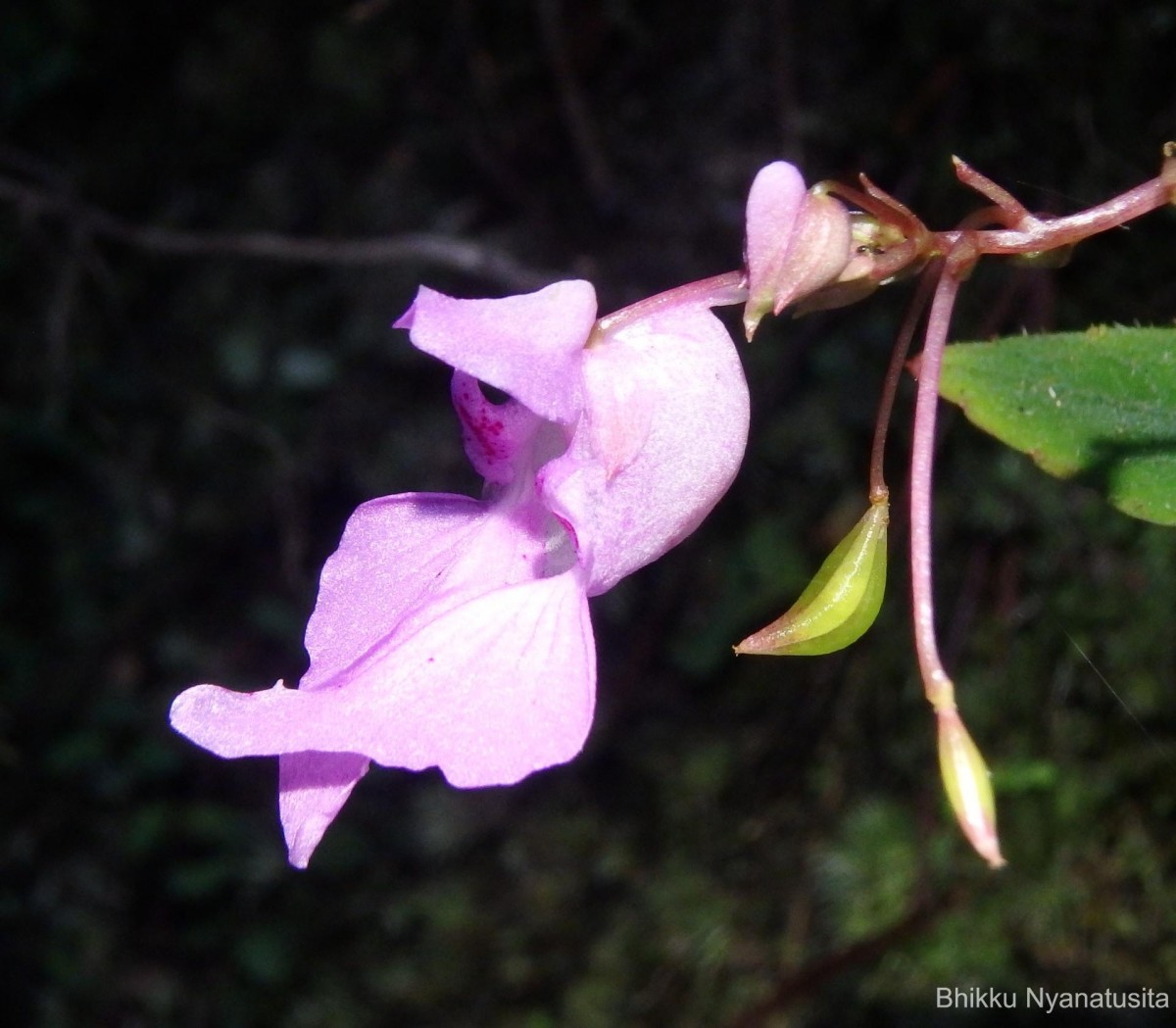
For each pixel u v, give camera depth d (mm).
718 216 209
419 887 223
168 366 258
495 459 89
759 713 193
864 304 185
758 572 192
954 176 167
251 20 254
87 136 269
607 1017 193
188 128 261
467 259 199
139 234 219
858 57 182
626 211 217
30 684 261
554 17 216
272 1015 228
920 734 169
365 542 89
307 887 235
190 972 237
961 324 160
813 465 188
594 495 81
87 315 261
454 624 79
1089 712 155
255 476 253
